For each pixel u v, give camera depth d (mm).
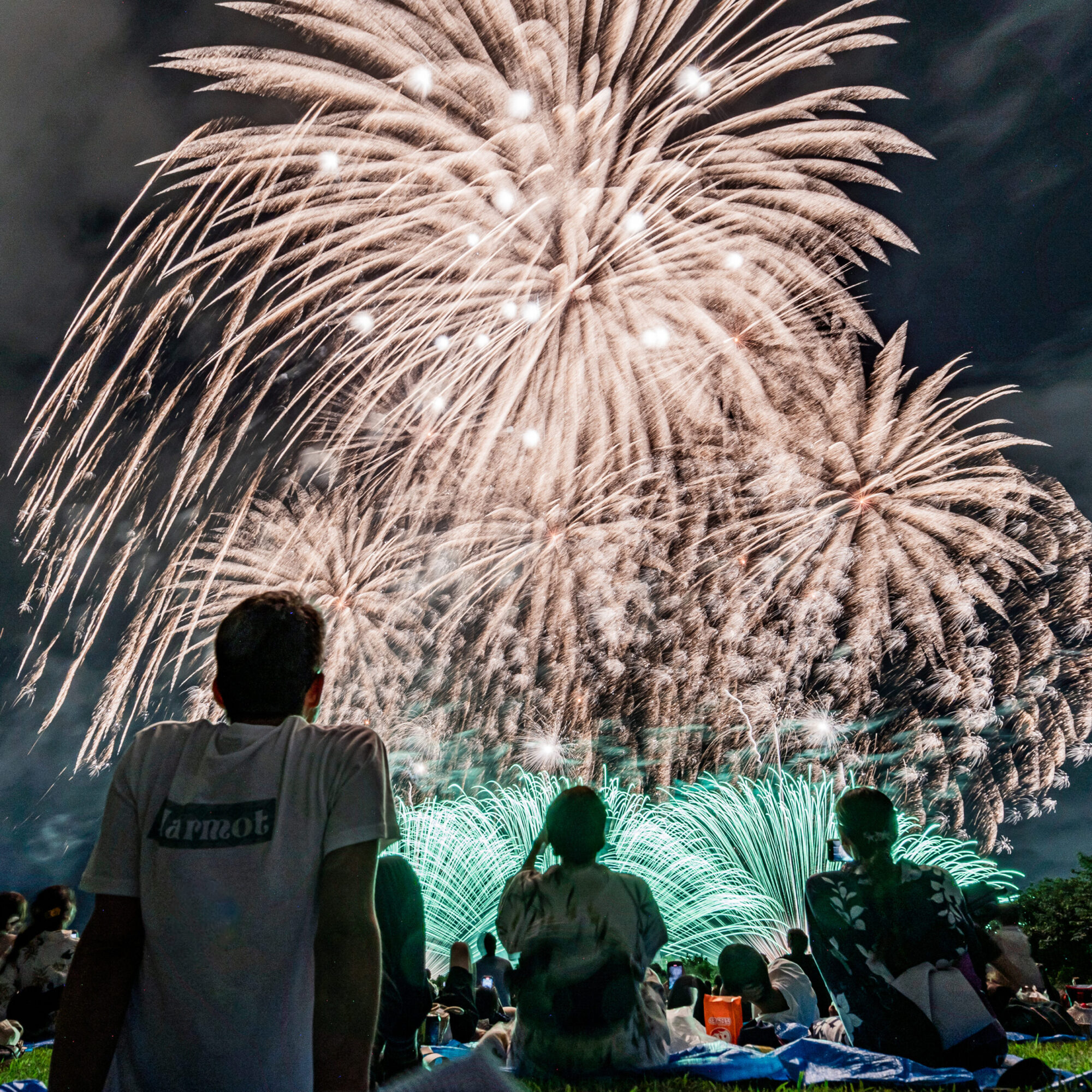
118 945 1588
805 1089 3098
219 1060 1489
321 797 1641
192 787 1649
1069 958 9812
